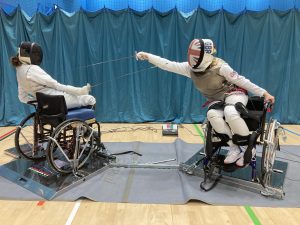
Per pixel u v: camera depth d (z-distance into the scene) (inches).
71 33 171.8
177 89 180.2
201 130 166.1
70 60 175.5
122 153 128.9
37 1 178.4
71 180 100.0
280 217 81.6
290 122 180.1
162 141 147.3
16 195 93.0
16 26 167.3
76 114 107.1
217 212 84.1
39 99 106.4
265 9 176.2
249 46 173.8
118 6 186.9
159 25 172.7
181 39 174.2
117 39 174.7
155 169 113.2
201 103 180.2
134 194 93.8
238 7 183.6
